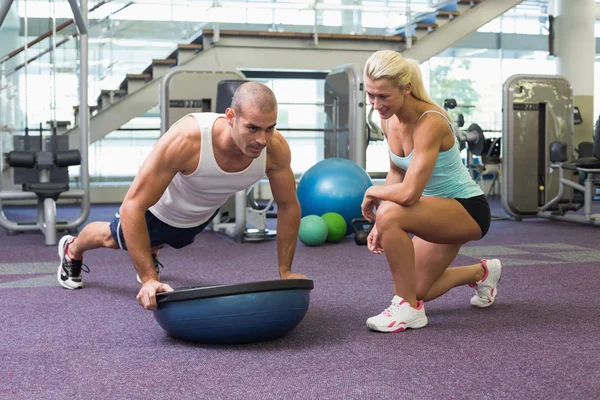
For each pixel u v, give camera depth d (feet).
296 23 22.31
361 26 22.63
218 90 13.93
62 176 16.12
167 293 6.26
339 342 6.57
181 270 11.25
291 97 26.00
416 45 22.61
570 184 18.17
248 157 6.48
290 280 6.27
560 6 26.04
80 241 9.10
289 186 7.09
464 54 29.09
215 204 7.34
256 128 5.78
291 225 7.20
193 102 17.39
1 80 19.04
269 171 7.00
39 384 5.42
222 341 6.41
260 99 5.72
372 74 6.36
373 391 5.15
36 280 10.34
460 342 6.53
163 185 6.46
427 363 5.86
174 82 17.26
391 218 6.81
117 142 25.86
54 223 14.74
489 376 5.49
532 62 29.68
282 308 6.24
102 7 21.45
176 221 7.54
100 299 8.85
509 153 18.92
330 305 8.29
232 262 12.06
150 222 7.56
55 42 18.67
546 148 19.22
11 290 9.50
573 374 5.53
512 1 23.21
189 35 22.03
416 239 7.62
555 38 26.32
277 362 5.92
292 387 5.26
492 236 15.70
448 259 7.42
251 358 6.06
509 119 18.83
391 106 6.45
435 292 7.61
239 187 6.91
